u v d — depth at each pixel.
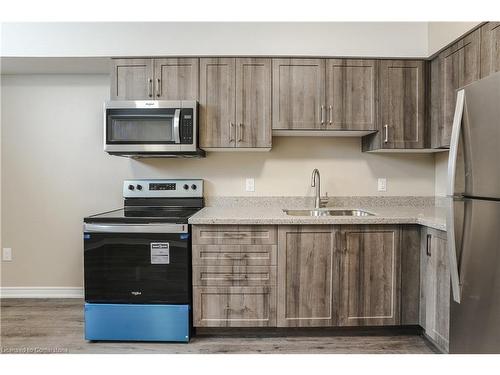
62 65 2.90
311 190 3.11
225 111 2.71
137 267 2.38
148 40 2.67
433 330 2.24
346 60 2.71
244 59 2.70
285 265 2.42
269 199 3.11
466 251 1.72
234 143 2.71
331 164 3.12
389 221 2.39
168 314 2.38
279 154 3.11
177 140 2.62
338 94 2.71
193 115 2.61
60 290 3.26
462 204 1.74
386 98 2.71
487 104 1.58
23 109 3.20
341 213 3.03
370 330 2.56
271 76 2.70
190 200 3.06
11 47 2.66
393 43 2.68
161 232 2.36
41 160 3.22
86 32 2.67
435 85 2.65
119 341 2.42
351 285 2.43
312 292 2.43
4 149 3.22
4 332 2.56
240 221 2.38
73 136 3.21
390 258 2.43
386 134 2.70
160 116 2.62
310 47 2.67
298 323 2.43
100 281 2.38
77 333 2.55
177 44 2.67
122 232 2.37
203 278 2.42
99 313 2.39
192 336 2.49
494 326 1.58
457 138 1.74
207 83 2.70
